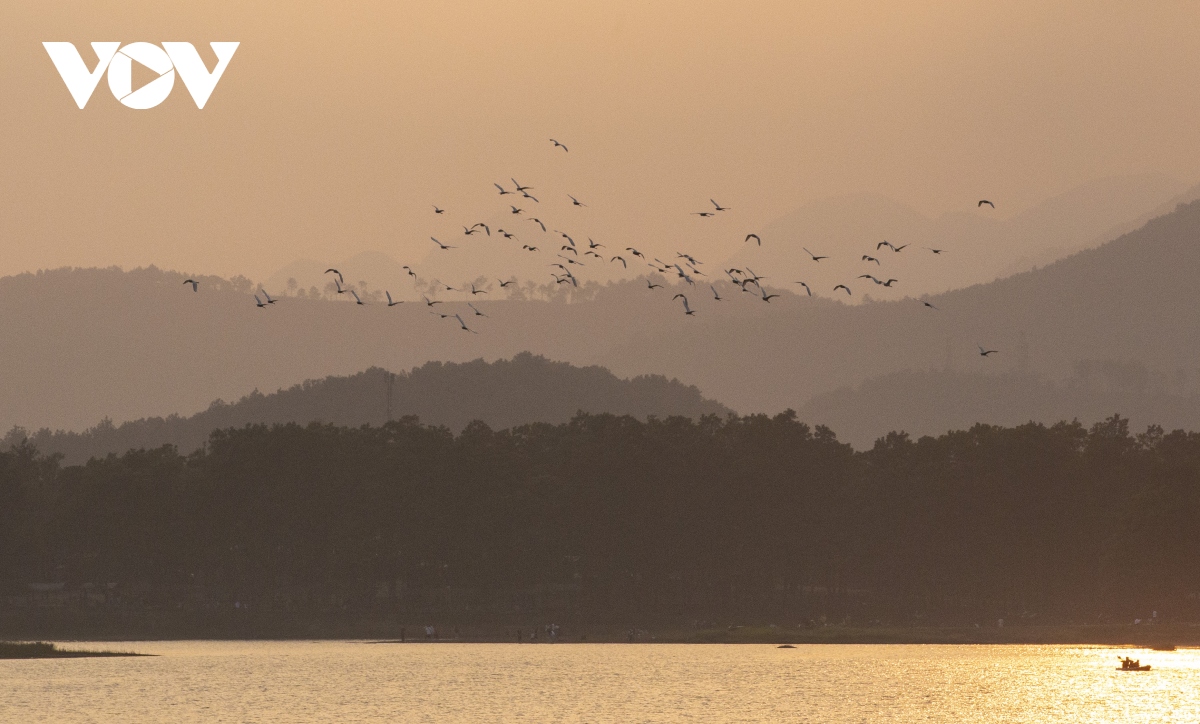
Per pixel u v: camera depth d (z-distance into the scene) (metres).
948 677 133.62
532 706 113.38
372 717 107.56
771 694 120.75
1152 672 138.12
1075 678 132.38
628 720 106.19
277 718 107.25
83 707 112.50
